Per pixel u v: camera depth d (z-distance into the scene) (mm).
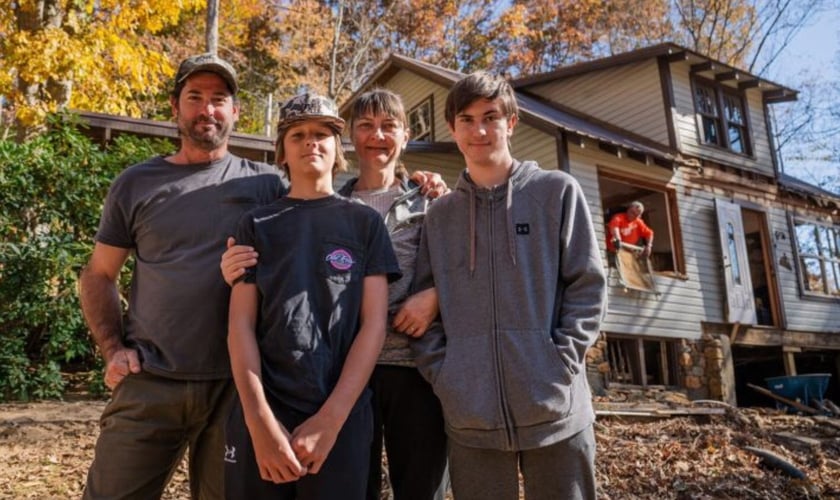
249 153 9156
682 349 10539
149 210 2213
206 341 2139
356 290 1958
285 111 2082
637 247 10281
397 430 2354
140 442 2109
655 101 11578
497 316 2133
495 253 2205
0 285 6387
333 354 1873
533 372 2031
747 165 12516
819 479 5176
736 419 7402
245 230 1992
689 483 4676
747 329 11594
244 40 21203
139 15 11258
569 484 2023
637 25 25016
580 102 12883
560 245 2213
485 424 2037
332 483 1749
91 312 2260
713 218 11664
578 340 2066
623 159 10734
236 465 1791
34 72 9914
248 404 1726
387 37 24625
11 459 4367
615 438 5980
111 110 11047
